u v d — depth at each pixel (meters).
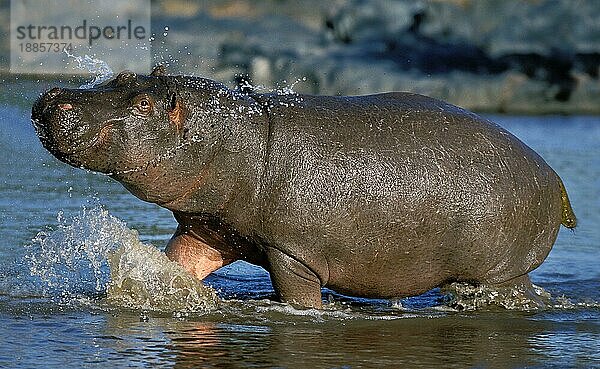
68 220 21.38
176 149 14.98
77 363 12.60
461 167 15.84
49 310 15.34
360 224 15.48
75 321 14.74
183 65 45.56
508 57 50.75
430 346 13.99
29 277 17.23
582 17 53.12
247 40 51.12
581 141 38.38
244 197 15.38
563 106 48.41
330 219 15.36
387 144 15.67
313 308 15.78
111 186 25.83
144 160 14.82
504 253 16.17
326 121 15.68
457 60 50.22
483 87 47.59
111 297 16.05
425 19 53.25
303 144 15.42
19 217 21.48
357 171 15.45
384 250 15.68
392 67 48.81
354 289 16.19
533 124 43.09
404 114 16.03
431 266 16.06
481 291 16.52
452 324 15.39
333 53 50.44
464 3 54.69
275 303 15.92
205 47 47.88
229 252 16.41
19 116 32.25
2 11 45.12
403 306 16.67
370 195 15.45
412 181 15.59
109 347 13.38
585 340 14.56
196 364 12.70
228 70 45.69
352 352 13.52
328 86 45.97
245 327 14.67
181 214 15.95
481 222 15.84
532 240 16.39
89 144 14.38
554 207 16.58
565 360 13.41
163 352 13.21
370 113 15.92
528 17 53.12
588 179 29.88
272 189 15.31
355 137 15.63
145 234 20.67
